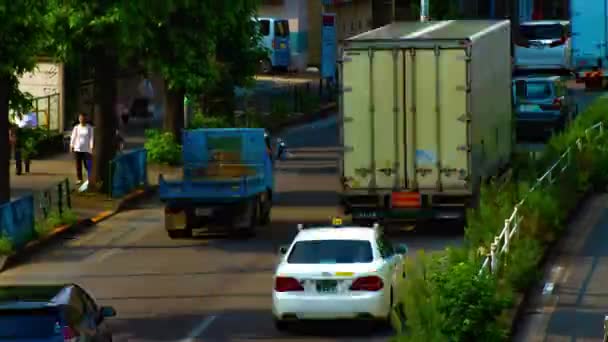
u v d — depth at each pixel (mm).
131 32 99312
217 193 89812
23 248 85375
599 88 163875
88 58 111500
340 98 86312
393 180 86062
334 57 173000
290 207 104750
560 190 88938
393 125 85812
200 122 140000
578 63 164250
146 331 62594
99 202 104938
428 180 85750
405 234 89188
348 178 86688
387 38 85375
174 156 126188
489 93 92375
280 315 60281
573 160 96562
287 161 132125
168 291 72875
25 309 47125
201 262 81938
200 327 63312
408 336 53156
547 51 165125
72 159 126875
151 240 90875
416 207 86000
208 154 96812
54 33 100375
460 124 85000
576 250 79562
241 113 156750
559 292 68438
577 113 142875
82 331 48594
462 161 85188
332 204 105625
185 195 89812
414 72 85125
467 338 54312
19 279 77688
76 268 80938
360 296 59656
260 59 145875
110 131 107562
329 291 59875
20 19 84438
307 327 63094
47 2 89500
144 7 98062
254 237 91375
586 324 61344
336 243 61531
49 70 135750
